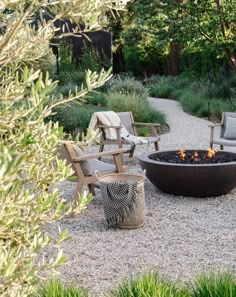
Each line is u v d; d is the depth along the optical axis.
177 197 6.11
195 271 3.86
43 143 1.58
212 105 15.34
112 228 4.98
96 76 1.59
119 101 12.80
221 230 4.88
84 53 19.94
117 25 27.50
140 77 28.12
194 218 5.28
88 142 1.76
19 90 1.45
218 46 14.74
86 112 12.40
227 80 17.25
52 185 1.77
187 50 19.89
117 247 4.44
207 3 14.41
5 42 1.36
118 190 4.86
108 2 1.41
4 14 1.53
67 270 3.91
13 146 1.47
